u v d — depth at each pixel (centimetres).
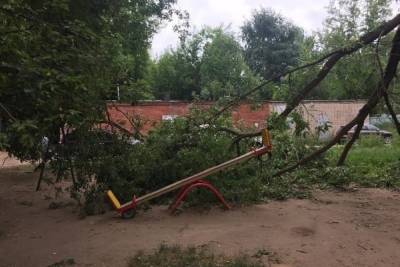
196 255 572
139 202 756
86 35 650
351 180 1059
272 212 774
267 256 568
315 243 612
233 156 874
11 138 491
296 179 1024
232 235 646
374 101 1016
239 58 4369
